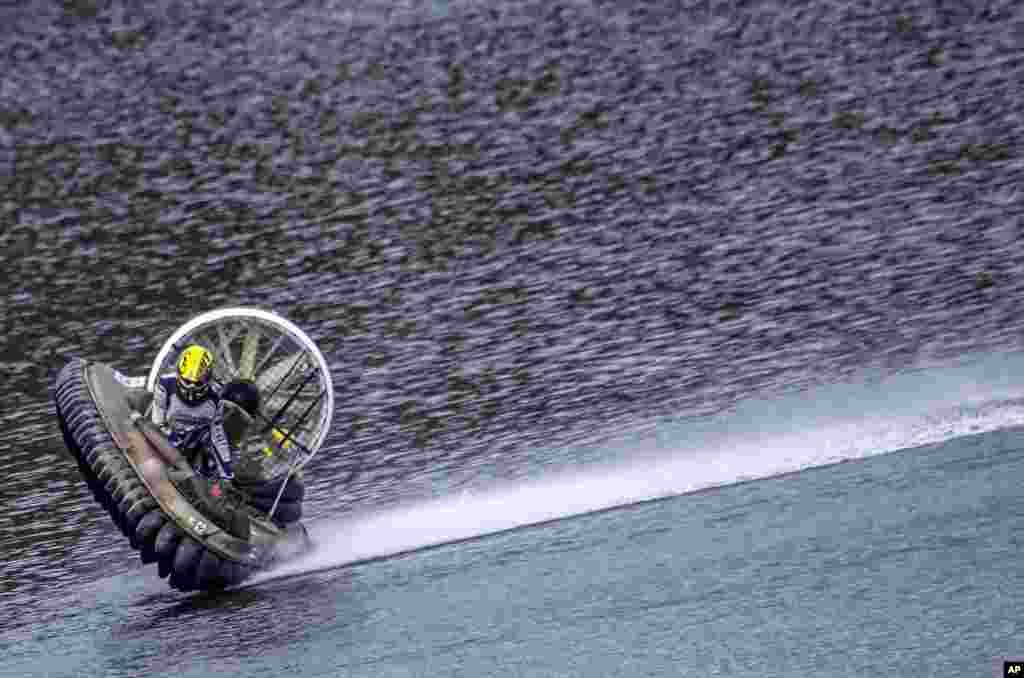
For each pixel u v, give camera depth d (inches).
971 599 1701.5
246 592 1987.0
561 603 1831.9
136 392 2020.2
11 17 7298.2
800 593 1772.9
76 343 3051.2
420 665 1713.8
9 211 4192.9
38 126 5251.0
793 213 3393.2
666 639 1712.6
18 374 2903.5
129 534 1909.4
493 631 1780.3
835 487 2066.9
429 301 3115.2
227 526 1932.8
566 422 2472.9
